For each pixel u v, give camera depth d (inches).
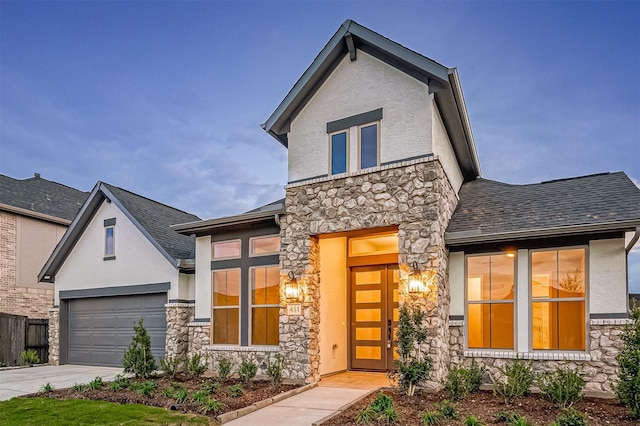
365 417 263.3
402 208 366.6
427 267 350.3
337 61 417.1
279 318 418.0
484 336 371.9
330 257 443.8
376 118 391.5
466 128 411.8
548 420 258.8
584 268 342.6
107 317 573.9
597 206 359.6
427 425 251.8
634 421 257.1
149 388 354.0
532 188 432.5
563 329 346.6
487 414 272.1
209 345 465.4
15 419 287.4
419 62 366.0
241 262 457.4
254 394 345.4
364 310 460.8
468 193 466.0
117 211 576.1
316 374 399.5
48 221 761.0
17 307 706.2
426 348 341.7
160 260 526.9
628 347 285.1
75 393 367.2
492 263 375.9
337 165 407.8
